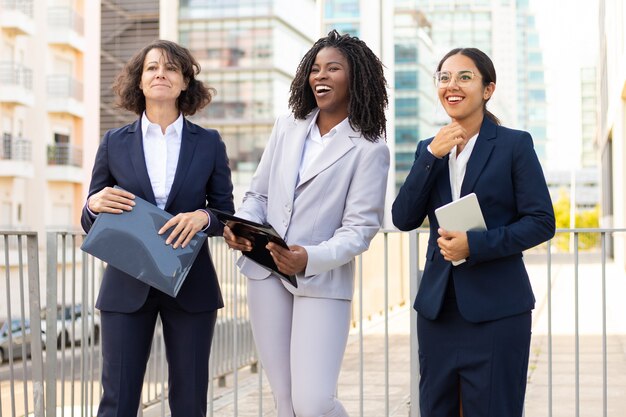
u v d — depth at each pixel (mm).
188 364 3195
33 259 4129
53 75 33781
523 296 2809
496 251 2693
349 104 3088
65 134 35031
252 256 3033
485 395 2777
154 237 3004
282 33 39531
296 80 3189
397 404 5680
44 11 33594
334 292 3062
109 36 38125
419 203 2883
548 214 2754
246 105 39406
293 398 3041
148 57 3201
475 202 2686
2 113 31234
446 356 2859
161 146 3219
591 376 6664
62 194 34812
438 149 2783
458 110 2830
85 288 4422
